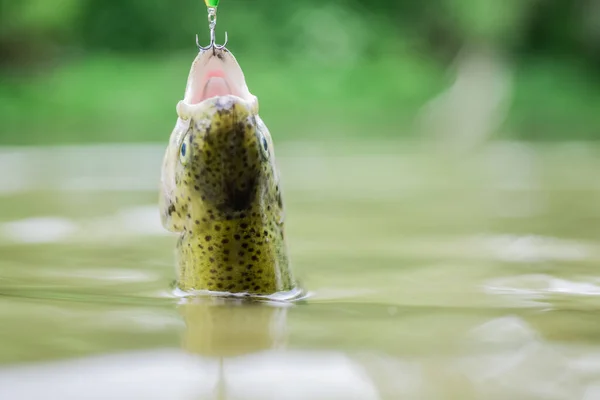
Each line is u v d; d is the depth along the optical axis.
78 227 3.91
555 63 16.70
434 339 1.51
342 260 2.94
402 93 15.27
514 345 1.46
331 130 12.64
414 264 2.83
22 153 9.16
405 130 13.03
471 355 1.39
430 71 16.28
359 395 1.17
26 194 5.52
